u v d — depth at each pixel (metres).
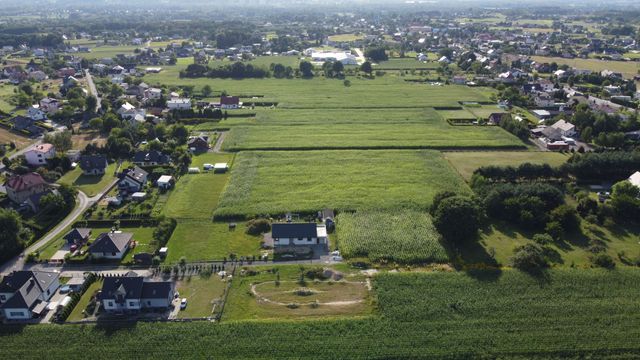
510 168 139.62
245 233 112.62
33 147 164.75
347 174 144.62
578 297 87.69
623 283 91.56
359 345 76.81
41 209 120.50
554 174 139.88
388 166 150.75
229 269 98.31
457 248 105.12
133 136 175.00
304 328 80.38
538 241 106.50
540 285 90.94
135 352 75.81
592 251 103.06
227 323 81.50
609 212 117.75
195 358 74.50
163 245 106.50
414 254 102.62
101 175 146.62
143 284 86.12
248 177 142.25
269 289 91.50
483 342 77.38
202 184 138.88
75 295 87.94
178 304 87.06
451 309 84.88
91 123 191.00
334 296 89.44
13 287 86.81
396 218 117.75
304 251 105.12
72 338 78.62
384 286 91.19
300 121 198.50
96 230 113.94
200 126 194.50
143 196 129.12
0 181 140.88
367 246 105.50
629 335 78.69
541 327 80.56
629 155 143.50
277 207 123.31
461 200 107.44
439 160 155.62
